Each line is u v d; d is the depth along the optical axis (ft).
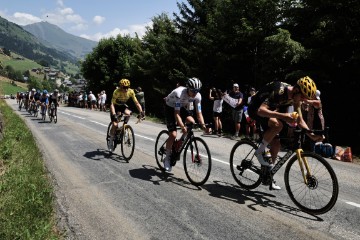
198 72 62.44
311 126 26.17
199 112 17.25
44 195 14.28
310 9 37.32
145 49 101.55
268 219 12.83
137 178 18.25
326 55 35.58
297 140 13.89
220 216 13.09
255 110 14.71
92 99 90.48
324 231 11.81
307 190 13.66
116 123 23.63
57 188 16.43
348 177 19.84
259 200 14.92
